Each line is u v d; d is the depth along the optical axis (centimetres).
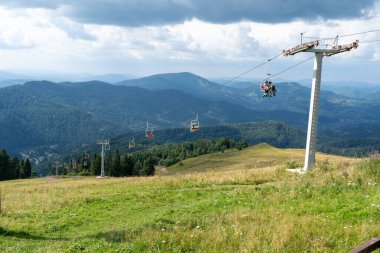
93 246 1179
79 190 3092
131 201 2262
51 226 1719
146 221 1603
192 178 3206
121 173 13125
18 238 1528
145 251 1083
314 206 1447
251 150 15325
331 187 1714
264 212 1451
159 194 2431
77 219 1848
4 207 2183
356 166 2064
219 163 13125
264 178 2930
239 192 2036
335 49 3145
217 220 1400
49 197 2556
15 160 13788
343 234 1045
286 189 1873
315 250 948
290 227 1102
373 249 720
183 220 1519
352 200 1438
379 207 1272
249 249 980
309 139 3114
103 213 1980
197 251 1050
